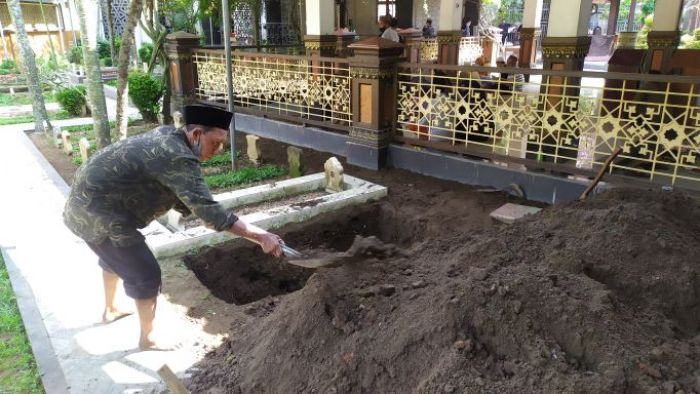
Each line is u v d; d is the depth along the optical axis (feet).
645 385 7.07
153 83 34.58
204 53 32.35
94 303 12.88
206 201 9.39
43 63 55.47
